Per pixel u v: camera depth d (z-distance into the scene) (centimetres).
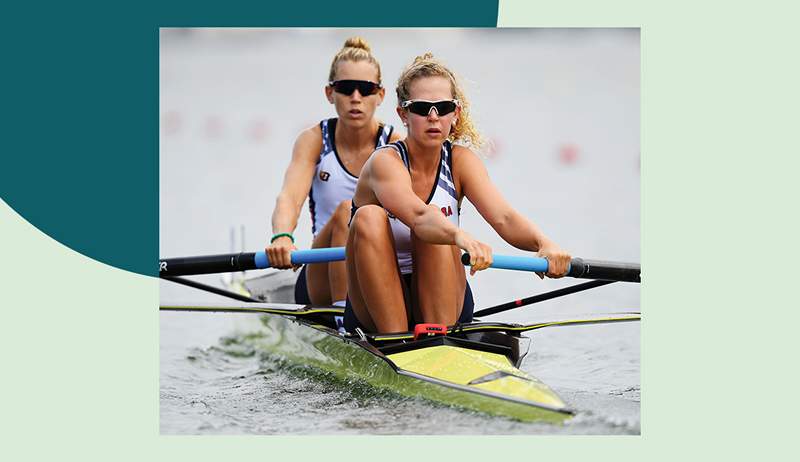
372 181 2644
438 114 2541
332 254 2908
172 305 3061
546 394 2103
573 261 2711
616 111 8188
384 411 2356
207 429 2314
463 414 2164
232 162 7225
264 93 8588
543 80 8931
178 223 5491
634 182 6462
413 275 2603
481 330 2553
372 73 3303
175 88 8750
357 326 2711
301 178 3369
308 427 2289
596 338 3297
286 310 2988
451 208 2706
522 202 5941
